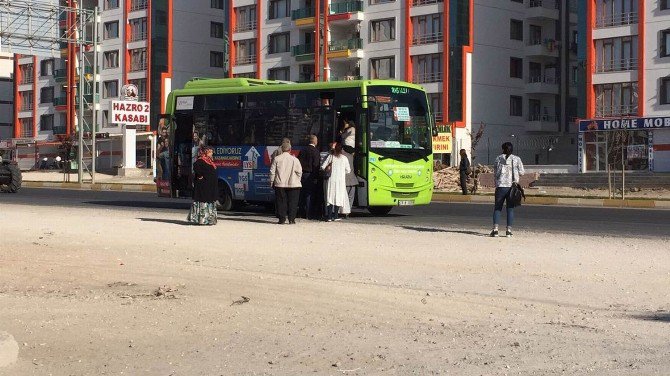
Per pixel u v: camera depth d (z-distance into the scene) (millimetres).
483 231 20438
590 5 61688
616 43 60906
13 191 42562
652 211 29406
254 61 81125
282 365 7742
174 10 88625
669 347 8352
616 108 60875
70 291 11703
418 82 70375
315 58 75625
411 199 24703
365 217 25156
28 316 9984
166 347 8508
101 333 9125
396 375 7336
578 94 62344
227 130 26500
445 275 13016
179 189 27703
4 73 111562
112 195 40094
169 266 13953
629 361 7754
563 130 75688
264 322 9648
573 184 53281
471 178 46094
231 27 82750
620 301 10977
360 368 7598
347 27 74938
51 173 76562
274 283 12188
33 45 50000
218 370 7594
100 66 91750
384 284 12156
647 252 16141
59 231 19812
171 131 27859
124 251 15945
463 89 68875
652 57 59125
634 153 59312
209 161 21641
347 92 24047
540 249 16484
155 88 87625
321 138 24344
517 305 10648
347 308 10430
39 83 100438
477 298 11109
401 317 9891
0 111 111375
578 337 8820
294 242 17531
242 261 14562
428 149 25094
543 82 73625
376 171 23922
